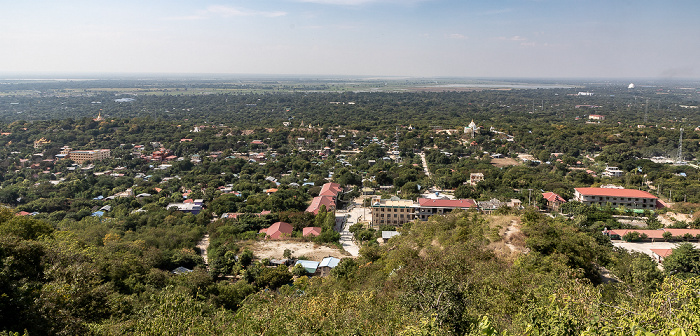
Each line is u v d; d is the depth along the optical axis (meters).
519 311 29.61
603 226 90.88
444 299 30.59
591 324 20.28
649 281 48.31
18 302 30.11
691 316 18.08
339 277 62.00
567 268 42.16
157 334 28.73
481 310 31.12
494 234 54.47
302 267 71.06
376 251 72.75
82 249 56.41
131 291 52.91
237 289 59.38
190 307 32.06
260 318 31.25
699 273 58.41
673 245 81.25
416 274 35.94
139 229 97.25
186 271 70.56
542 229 52.09
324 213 99.12
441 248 57.03
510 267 43.78
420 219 98.12
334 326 31.34
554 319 22.17
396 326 28.86
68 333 30.27
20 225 61.19
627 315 20.75
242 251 78.88
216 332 29.78
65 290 33.53
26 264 38.25
